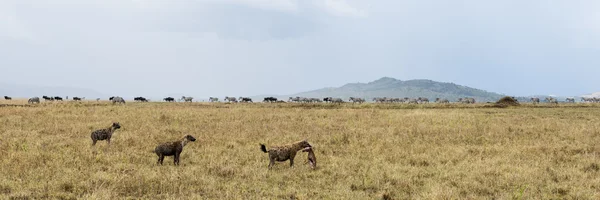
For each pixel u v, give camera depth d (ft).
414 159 40.88
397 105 156.97
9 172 31.81
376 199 27.66
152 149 44.83
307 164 38.52
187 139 37.91
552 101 189.26
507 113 103.91
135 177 30.60
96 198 25.25
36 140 47.67
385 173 34.55
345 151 45.96
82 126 60.95
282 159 36.99
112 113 83.92
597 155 43.80
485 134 59.62
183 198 26.30
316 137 55.52
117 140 49.52
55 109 87.25
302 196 27.27
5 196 25.81
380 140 52.65
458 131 62.49
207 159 39.75
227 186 29.50
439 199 26.81
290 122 72.43
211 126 65.41
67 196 26.32
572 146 48.67
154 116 77.66
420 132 61.26
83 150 41.91
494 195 28.78
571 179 32.83
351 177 33.37
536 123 74.79
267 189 29.53
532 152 45.11
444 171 35.58
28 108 88.94
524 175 33.73
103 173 31.91
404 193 29.12
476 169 36.24
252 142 50.93
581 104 160.66
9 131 54.08
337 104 165.58
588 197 28.04
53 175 31.40
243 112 92.63
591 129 63.67
